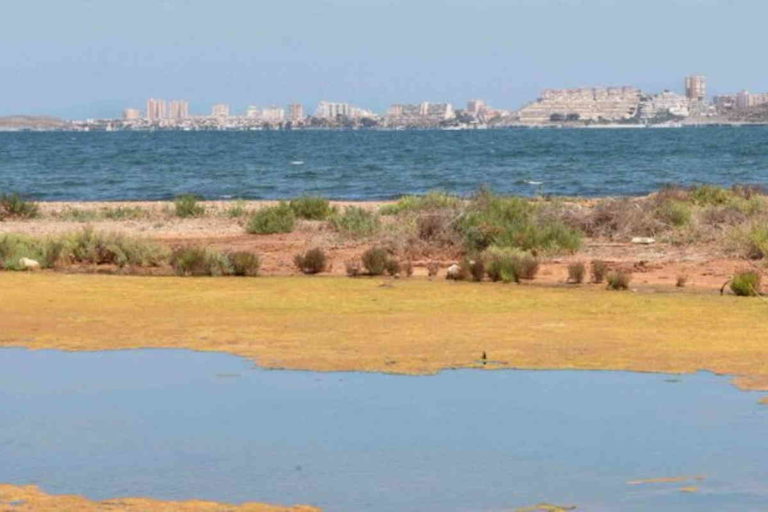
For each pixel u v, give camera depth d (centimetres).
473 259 6159
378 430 3100
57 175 18838
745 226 7206
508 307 5050
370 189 14925
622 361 3959
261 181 16812
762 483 2625
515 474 2705
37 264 6594
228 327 4634
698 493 2555
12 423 3191
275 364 3953
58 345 4331
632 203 8238
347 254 7088
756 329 4488
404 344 4269
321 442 2986
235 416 3256
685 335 4384
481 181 16200
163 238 8175
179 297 5394
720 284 5756
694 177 16888
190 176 18225
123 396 3506
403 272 6294
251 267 6294
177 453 2895
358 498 2538
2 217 9825
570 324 4628
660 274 6125
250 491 2591
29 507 2478
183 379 3741
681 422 3162
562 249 6956
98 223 9312
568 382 3666
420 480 2658
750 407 3325
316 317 4834
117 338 4444
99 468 2769
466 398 3456
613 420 3183
